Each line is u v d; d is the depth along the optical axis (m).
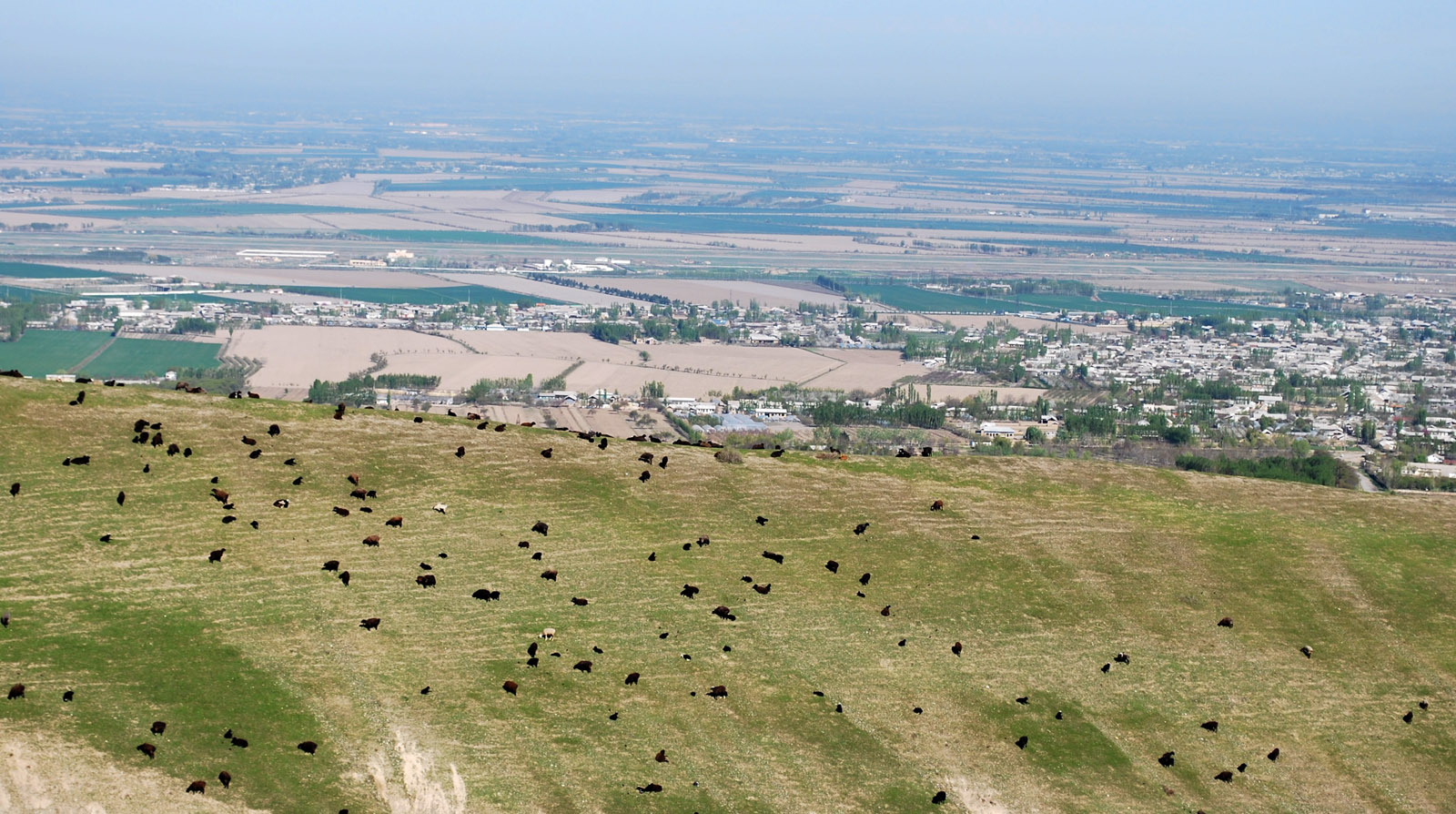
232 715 61.25
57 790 54.62
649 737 64.50
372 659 67.44
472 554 79.19
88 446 85.06
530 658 69.31
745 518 88.38
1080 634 79.38
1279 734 72.44
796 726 67.12
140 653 65.00
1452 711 75.88
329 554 77.12
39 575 70.94
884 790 62.94
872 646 75.19
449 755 60.94
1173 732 71.38
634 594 77.19
